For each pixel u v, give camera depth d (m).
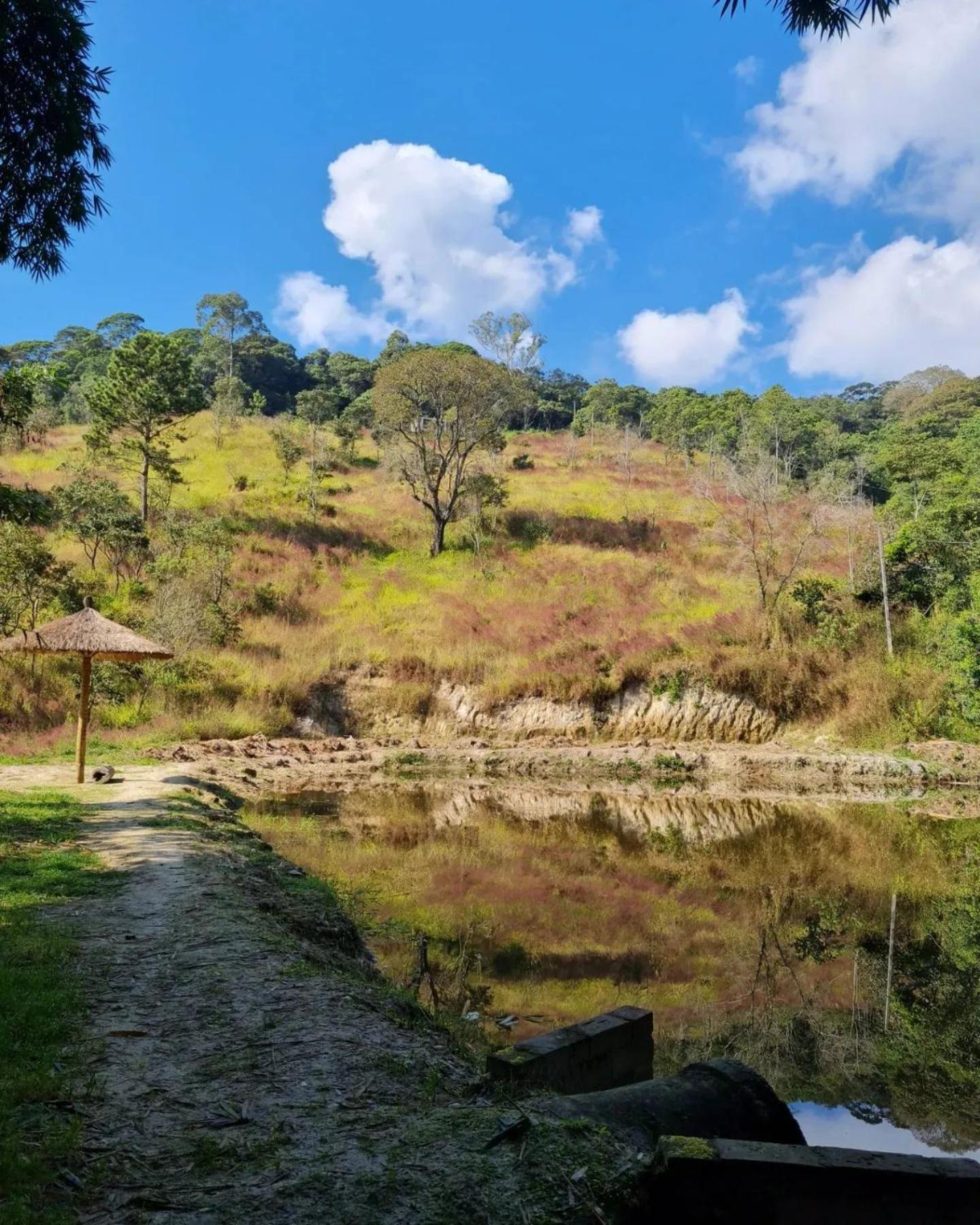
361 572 34.03
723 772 22.89
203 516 33.09
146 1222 2.59
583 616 29.70
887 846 14.32
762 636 26.88
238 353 71.56
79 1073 3.68
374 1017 4.61
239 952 5.51
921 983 7.52
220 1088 3.60
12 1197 2.68
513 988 6.90
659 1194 2.78
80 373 66.44
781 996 7.10
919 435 45.53
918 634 26.25
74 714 21.05
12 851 8.35
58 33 5.23
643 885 11.15
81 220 5.91
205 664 24.39
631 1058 4.27
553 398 82.69
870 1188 2.70
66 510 28.41
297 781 19.52
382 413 36.78
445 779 21.34
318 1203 2.68
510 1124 3.05
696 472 50.00
